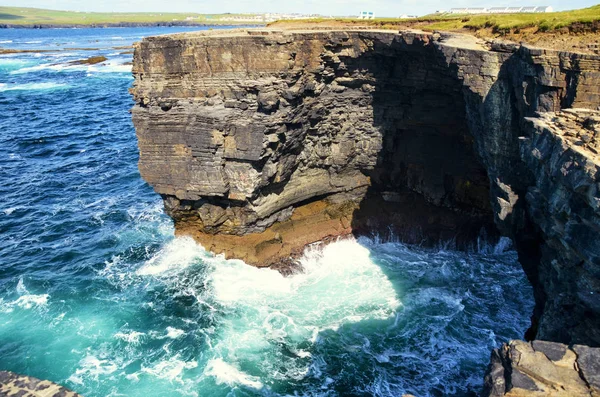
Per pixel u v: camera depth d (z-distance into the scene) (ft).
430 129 110.63
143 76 104.58
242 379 75.82
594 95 60.13
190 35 108.58
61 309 94.02
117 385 75.10
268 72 96.02
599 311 46.62
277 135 98.07
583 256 47.39
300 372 77.20
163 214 136.36
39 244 119.85
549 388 33.78
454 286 98.22
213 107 99.66
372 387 73.77
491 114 75.51
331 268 106.22
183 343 84.23
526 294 94.89
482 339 82.89
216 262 108.06
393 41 94.02
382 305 92.94
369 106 111.55
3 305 95.30
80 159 185.78
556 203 51.70
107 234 124.88
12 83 362.53
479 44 80.74
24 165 177.88
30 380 65.00
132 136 220.02
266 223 109.91
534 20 82.17
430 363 78.02
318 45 99.04
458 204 113.19
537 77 65.16
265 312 91.86
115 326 89.10
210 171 100.63
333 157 115.85
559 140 49.96
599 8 88.48
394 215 116.57
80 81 375.86
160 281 102.53
